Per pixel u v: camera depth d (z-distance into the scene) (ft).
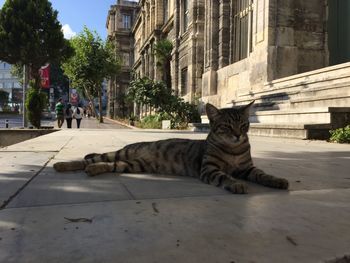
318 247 7.89
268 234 8.66
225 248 7.79
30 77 93.71
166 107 86.63
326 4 56.80
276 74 55.36
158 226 9.17
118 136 44.01
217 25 79.51
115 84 245.45
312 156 23.57
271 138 38.55
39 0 88.89
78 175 16.05
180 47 108.06
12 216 9.93
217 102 77.61
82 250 7.63
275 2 55.31
